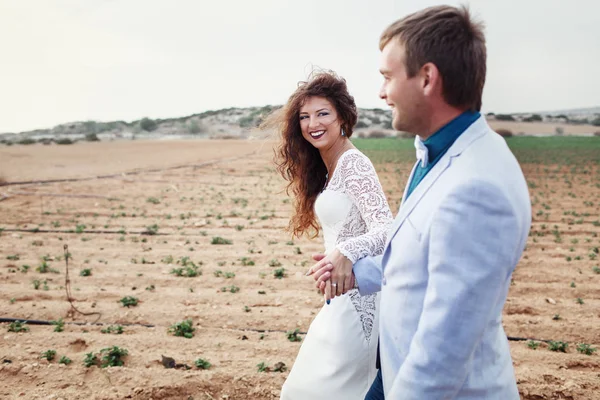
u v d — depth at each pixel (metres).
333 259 2.63
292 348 5.48
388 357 1.93
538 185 21.94
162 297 7.19
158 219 13.42
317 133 3.04
